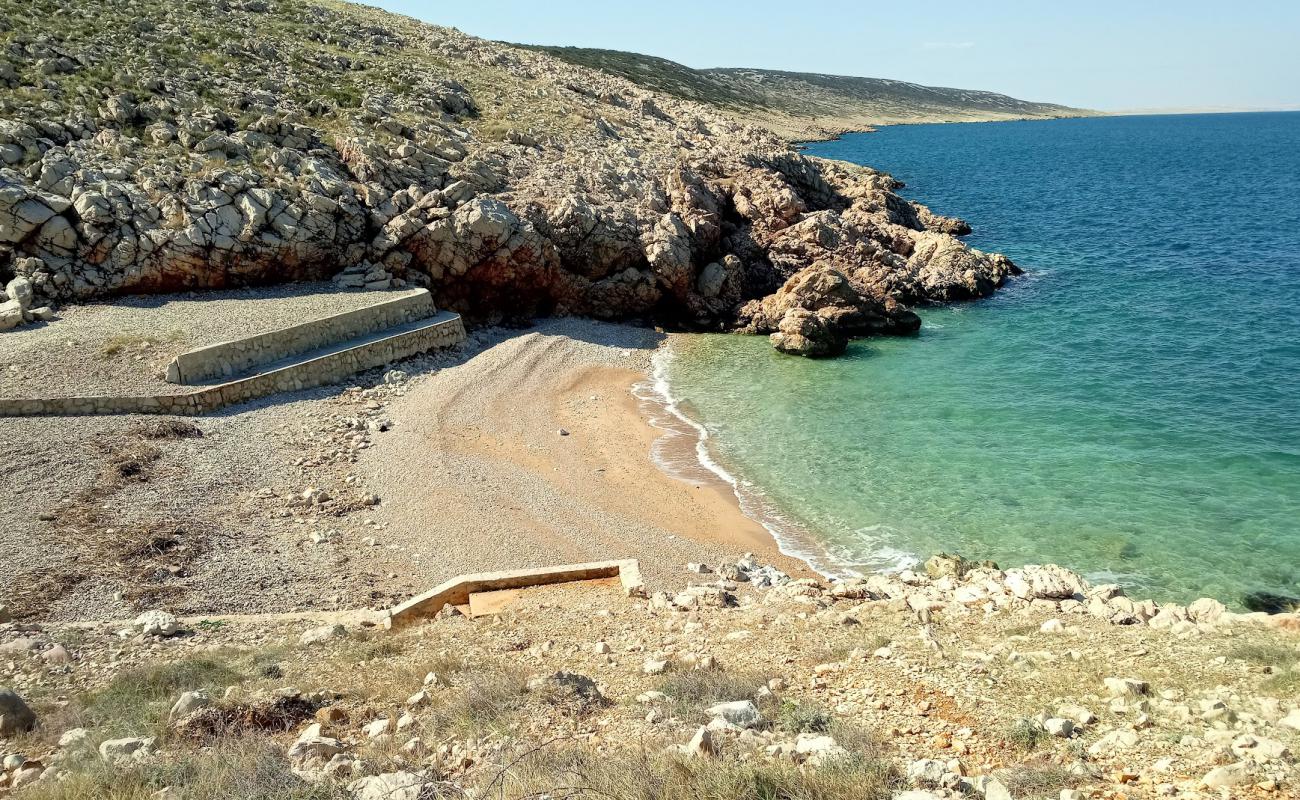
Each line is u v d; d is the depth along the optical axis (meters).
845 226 50.78
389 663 12.87
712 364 37.97
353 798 7.81
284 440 26.47
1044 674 10.28
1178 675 9.84
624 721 9.78
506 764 8.37
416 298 36.34
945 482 25.62
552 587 17.48
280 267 36.62
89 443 24.06
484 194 41.50
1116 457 26.50
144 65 45.88
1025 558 21.19
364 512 22.69
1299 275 49.00
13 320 30.33
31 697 11.64
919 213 66.56
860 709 9.89
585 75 86.06
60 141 36.66
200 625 15.60
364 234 38.50
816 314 38.97
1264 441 26.97
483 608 16.38
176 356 28.12
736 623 13.98
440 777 8.46
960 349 38.59
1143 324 40.69
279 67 53.22
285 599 18.09
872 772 7.63
